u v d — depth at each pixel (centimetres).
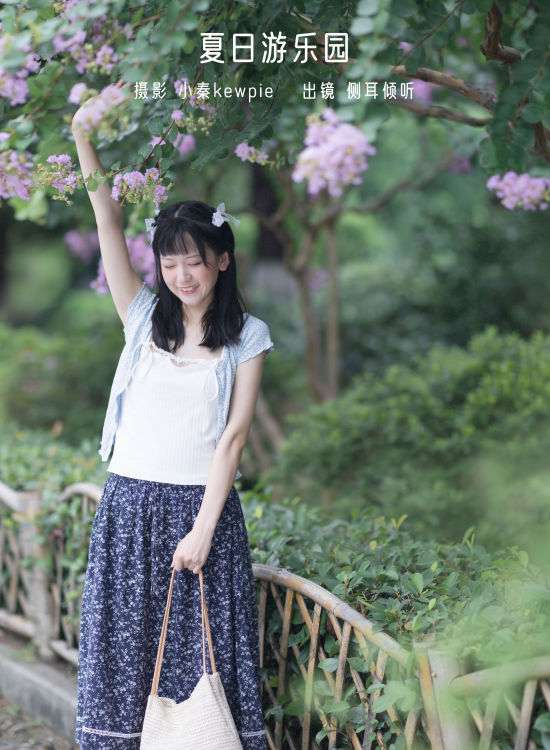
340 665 198
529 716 160
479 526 382
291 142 307
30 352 719
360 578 213
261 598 235
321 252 809
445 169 568
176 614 209
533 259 710
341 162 150
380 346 771
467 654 168
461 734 167
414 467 429
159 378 212
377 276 803
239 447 211
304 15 229
